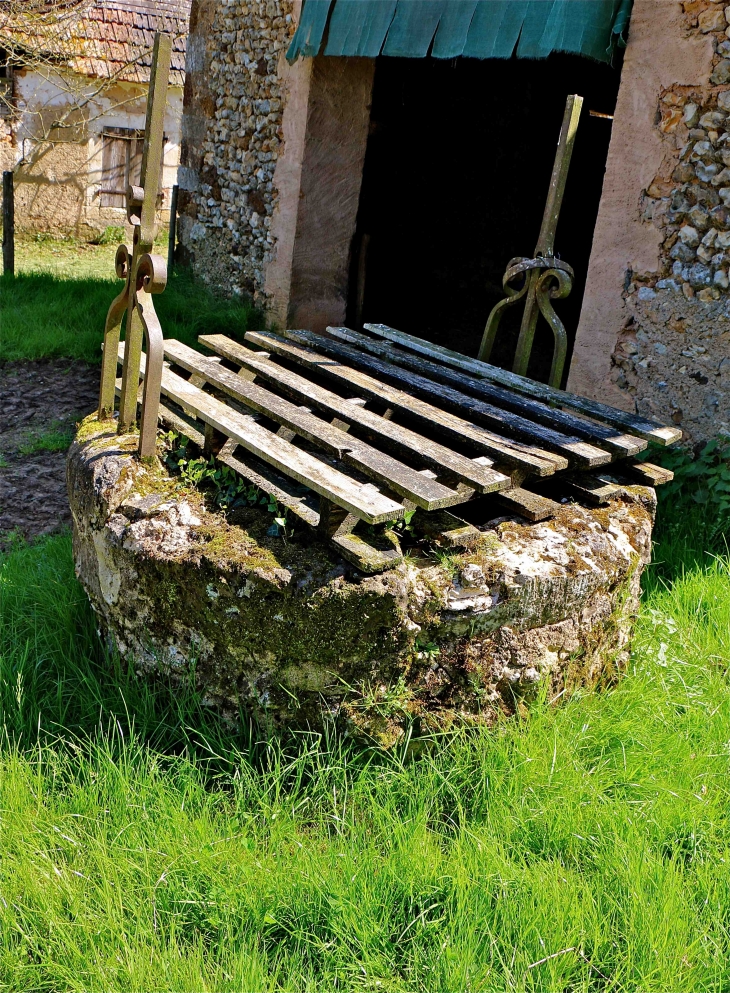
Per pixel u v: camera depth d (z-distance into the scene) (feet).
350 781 8.98
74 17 40.55
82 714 9.98
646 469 11.86
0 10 36.47
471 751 9.30
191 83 26.89
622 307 15.90
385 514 8.59
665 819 8.77
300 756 8.86
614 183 15.70
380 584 8.73
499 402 12.77
